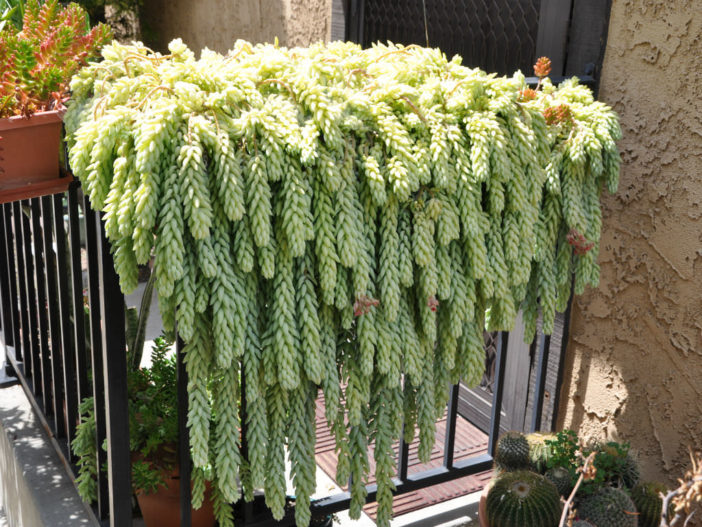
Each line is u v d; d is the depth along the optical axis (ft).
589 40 7.87
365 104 5.41
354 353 5.81
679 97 6.95
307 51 5.98
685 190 7.00
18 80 5.61
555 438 7.70
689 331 7.14
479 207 5.82
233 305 5.06
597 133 6.51
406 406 6.35
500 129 5.77
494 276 6.03
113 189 4.81
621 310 7.87
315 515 7.36
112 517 6.33
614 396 8.11
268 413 5.83
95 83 5.10
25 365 9.59
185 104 4.91
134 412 7.10
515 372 9.93
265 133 4.99
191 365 5.28
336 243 5.39
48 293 7.95
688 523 7.28
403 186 5.32
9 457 9.12
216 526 7.17
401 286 5.77
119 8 22.12
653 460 7.73
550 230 6.64
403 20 11.22
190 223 4.81
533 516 6.40
